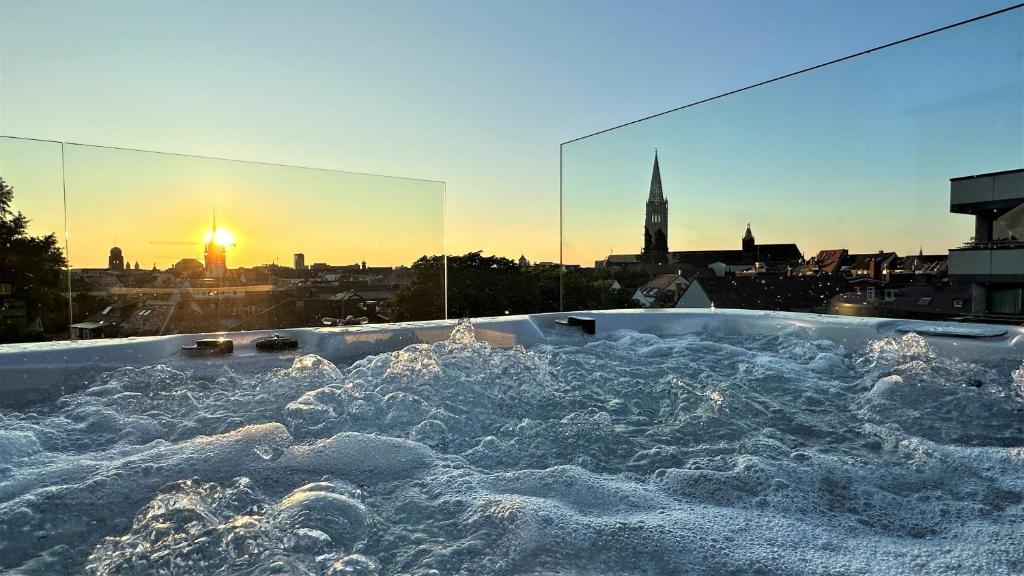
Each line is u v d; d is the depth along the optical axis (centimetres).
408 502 95
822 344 238
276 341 221
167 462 107
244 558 75
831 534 86
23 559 77
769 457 122
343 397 159
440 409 154
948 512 96
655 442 136
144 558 75
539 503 89
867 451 130
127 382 176
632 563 73
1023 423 146
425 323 260
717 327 288
